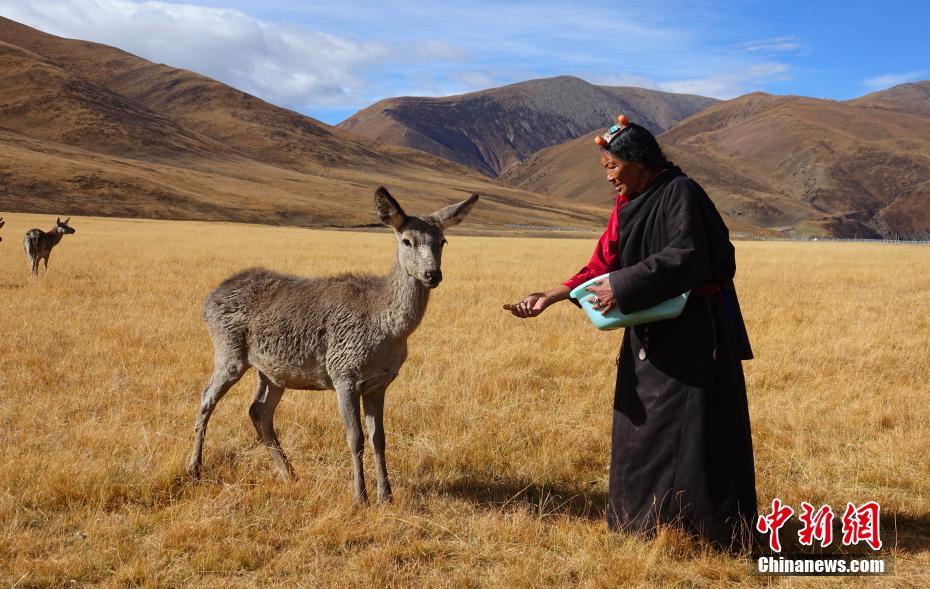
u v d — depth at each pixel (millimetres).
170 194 108000
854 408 7719
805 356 10242
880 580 4359
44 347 10078
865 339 11148
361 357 5414
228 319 5914
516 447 6734
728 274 4566
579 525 5023
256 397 6152
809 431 7141
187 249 32812
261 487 5656
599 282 4453
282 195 130375
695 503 4527
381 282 5645
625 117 4781
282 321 5652
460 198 173750
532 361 10008
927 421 7320
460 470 6238
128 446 6438
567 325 13070
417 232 5316
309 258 28109
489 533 4934
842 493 5629
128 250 31094
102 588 4242
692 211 4391
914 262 32062
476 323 13000
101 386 8273
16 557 4531
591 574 4379
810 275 23531
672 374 4547
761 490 5711
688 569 4391
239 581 4359
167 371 9023
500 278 21406
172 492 5688
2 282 17781
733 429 4559
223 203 110188
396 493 5633
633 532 4734
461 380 8867
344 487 5762
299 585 4277
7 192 92688
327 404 7879
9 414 7191
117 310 13578
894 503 5410
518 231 112750
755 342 11211
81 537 4840
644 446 4668
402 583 4266
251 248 34844
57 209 89812
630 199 4848
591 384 8867
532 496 5750
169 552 4637
